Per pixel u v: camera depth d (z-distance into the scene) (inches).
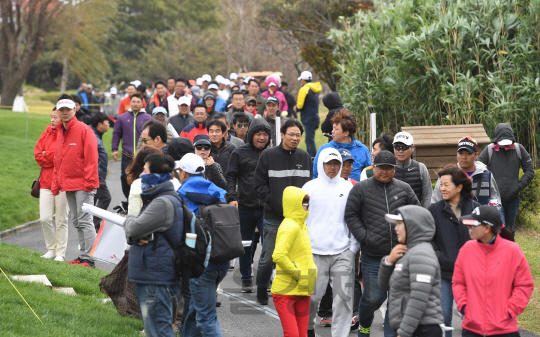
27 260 841.5
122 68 7066.9
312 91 1578.5
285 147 769.6
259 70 5108.3
